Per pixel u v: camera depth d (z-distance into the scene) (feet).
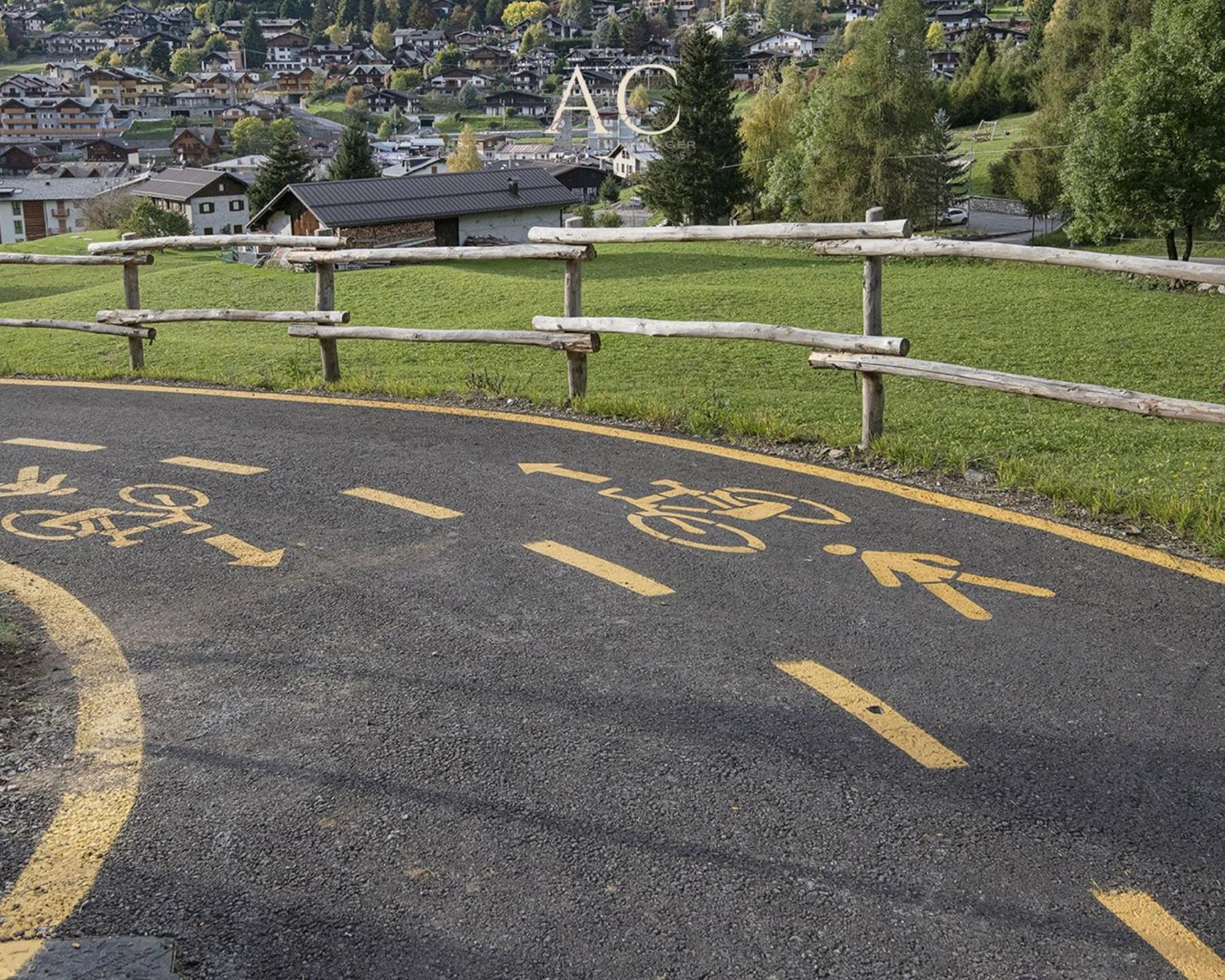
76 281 161.17
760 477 22.82
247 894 10.33
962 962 9.43
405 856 10.89
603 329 27.66
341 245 31.22
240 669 14.80
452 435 26.45
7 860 10.84
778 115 245.65
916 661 14.85
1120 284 132.16
